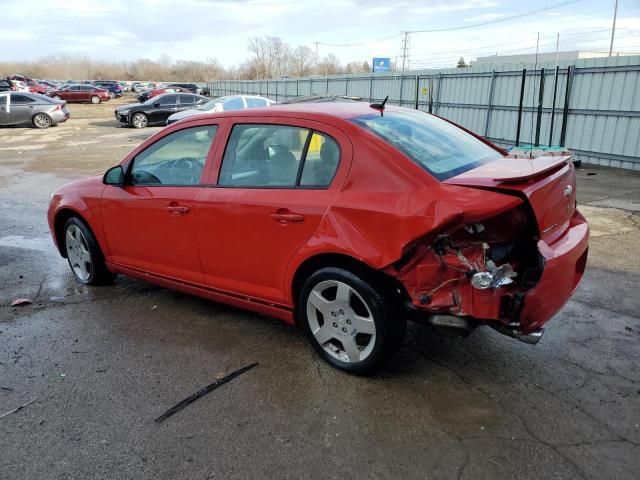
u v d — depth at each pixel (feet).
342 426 9.27
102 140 63.67
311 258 10.56
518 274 9.55
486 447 8.63
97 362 11.69
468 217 8.70
